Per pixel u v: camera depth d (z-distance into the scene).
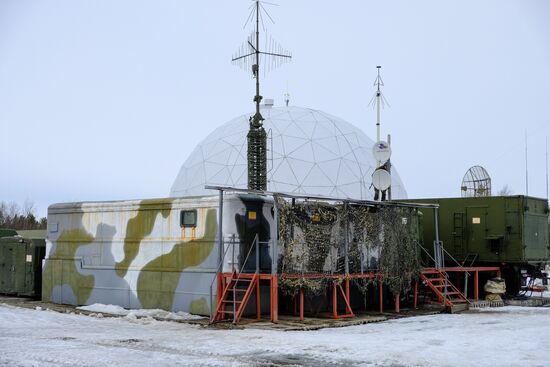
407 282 16.81
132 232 16.80
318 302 16.22
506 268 20.94
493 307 18.19
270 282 14.58
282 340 11.06
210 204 15.20
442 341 11.04
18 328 13.08
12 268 20.67
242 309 13.94
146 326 13.59
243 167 33.69
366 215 16.09
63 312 16.50
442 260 18.86
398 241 16.61
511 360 9.16
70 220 18.41
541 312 16.70
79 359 9.21
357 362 9.02
